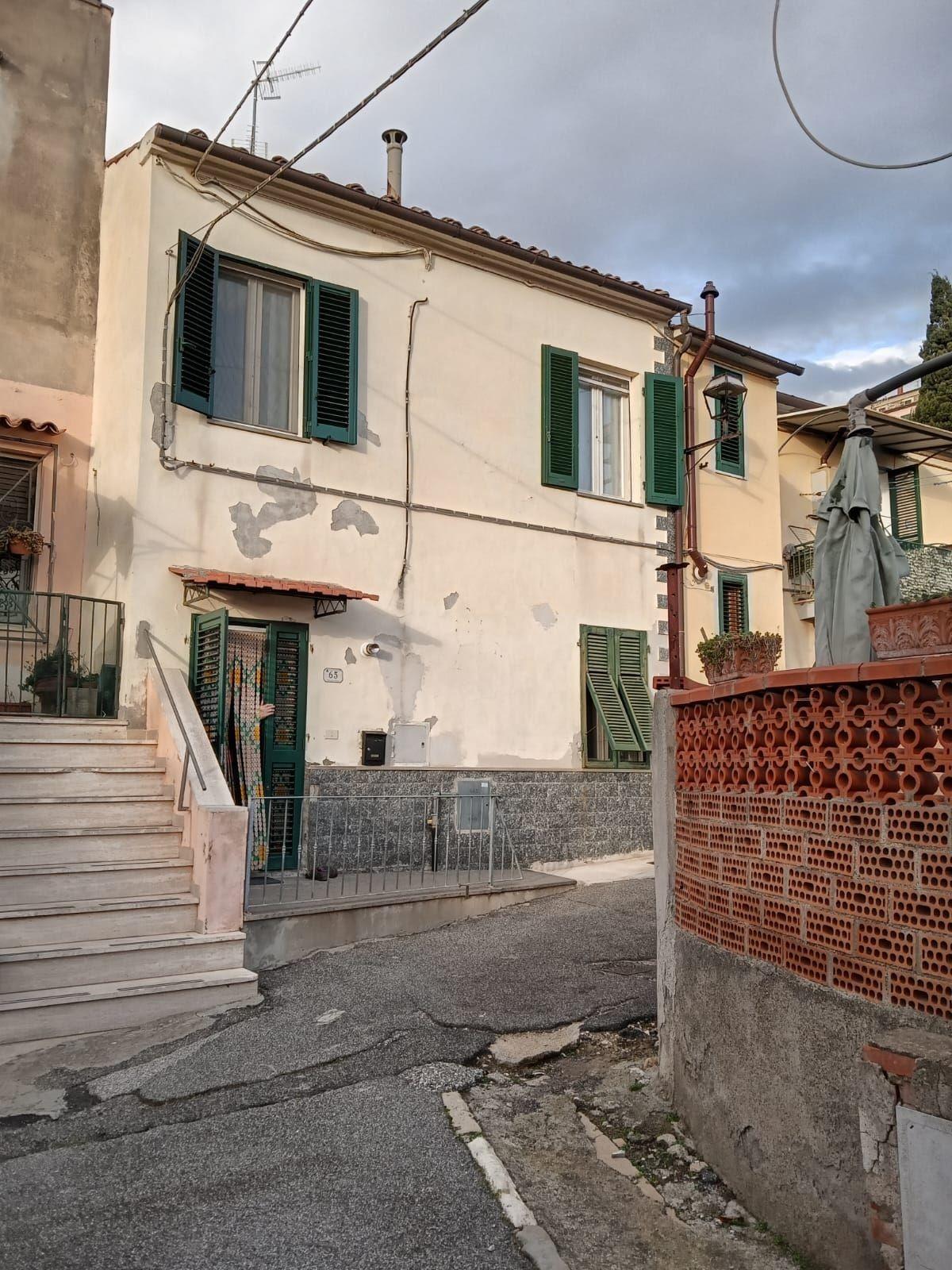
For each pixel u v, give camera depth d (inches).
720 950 166.1
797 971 141.9
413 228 428.8
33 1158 166.1
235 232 385.4
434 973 271.3
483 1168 160.7
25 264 398.0
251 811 341.1
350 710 397.1
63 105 413.1
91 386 406.9
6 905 259.3
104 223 414.0
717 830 169.5
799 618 626.2
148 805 305.0
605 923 326.0
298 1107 184.5
